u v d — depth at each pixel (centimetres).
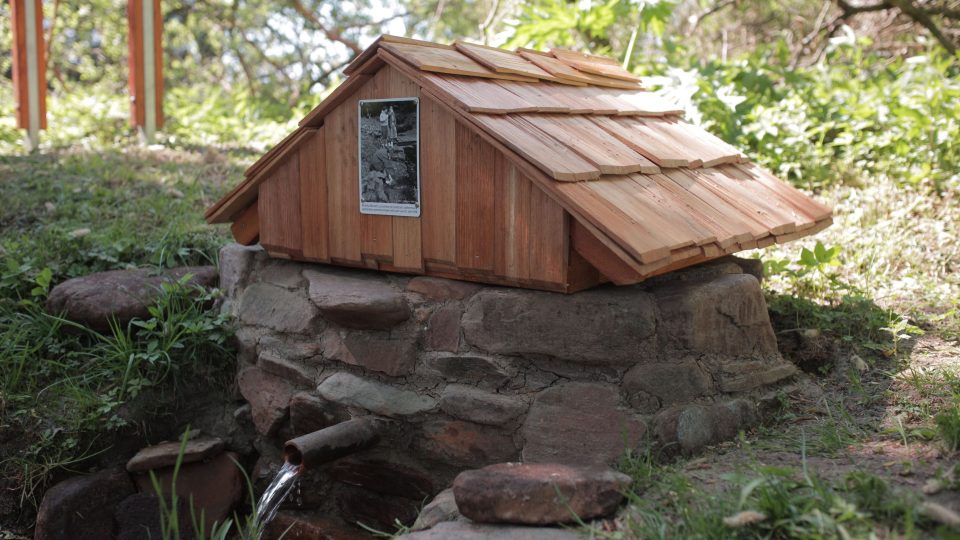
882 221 538
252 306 421
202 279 469
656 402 327
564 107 373
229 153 781
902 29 998
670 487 286
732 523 240
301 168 392
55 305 443
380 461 377
